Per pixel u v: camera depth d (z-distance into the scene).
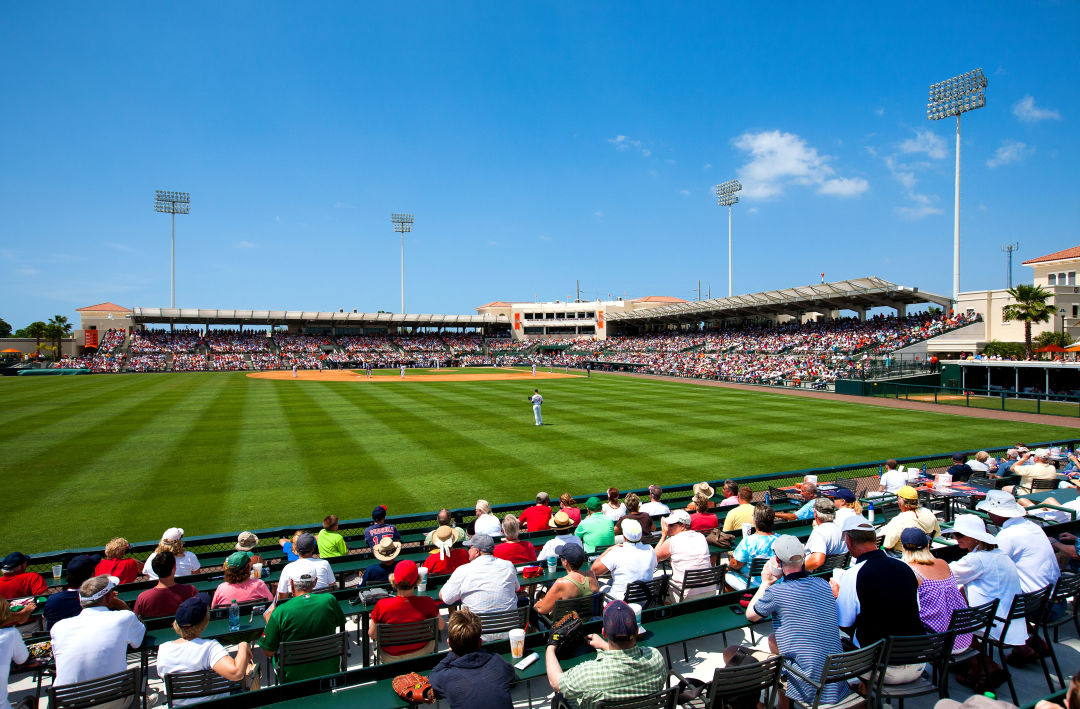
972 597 5.25
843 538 6.67
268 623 4.86
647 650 3.83
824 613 4.39
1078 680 3.02
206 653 4.52
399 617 5.17
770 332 64.06
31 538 10.51
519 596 6.39
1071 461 12.83
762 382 46.12
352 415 26.44
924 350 44.97
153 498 12.87
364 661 5.61
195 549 10.15
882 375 38.72
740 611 5.67
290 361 76.25
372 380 51.56
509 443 19.30
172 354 72.31
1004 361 34.56
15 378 53.19
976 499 9.52
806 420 24.64
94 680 4.28
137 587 7.09
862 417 25.58
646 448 18.38
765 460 16.67
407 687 4.25
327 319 83.38
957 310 47.12
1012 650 5.39
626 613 3.75
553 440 19.83
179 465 16.00
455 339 93.44
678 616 5.52
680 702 4.34
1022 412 27.17
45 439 19.91
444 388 42.47
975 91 45.84
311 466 15.89
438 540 7.32
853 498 8.70
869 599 4.45
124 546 7.60
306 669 4.82
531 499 12.88
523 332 95.50
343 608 6.24
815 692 4.26
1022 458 12.04
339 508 12.22
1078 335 42.94
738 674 4.06
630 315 87.12
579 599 5.29
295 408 29.14
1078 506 8.39
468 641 3.81
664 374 58.81
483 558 5.66
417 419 25.11
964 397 34.66
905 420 24.61
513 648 4.84
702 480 14.48
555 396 35.84
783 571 4.51
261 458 16.91
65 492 13.30
